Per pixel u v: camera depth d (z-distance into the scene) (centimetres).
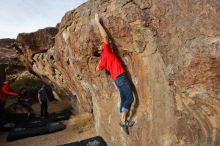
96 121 767
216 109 358
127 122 537
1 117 1254
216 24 335
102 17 520
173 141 436
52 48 1232
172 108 438
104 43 525
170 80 412
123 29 494
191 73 366
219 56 333
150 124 502
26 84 1916
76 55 699
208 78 350
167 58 408
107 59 518
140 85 522
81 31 618
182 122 418
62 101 1698
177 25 382
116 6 495
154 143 486
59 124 1080
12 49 2464
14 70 2233
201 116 384
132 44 502
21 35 1395
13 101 1664
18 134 1007
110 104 648
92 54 616
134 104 549
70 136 916
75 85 988
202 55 350
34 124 1148
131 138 556
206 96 360
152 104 498
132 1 463
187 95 386
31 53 1447
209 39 342
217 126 366
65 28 703
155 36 428
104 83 647
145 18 437
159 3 409
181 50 378
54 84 1518
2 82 1410
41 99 1316
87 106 998
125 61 543
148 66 490
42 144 894
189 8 364
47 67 1372
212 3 339
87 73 702
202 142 388
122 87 512
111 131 645
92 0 581
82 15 604
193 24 359
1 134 1099
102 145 670
